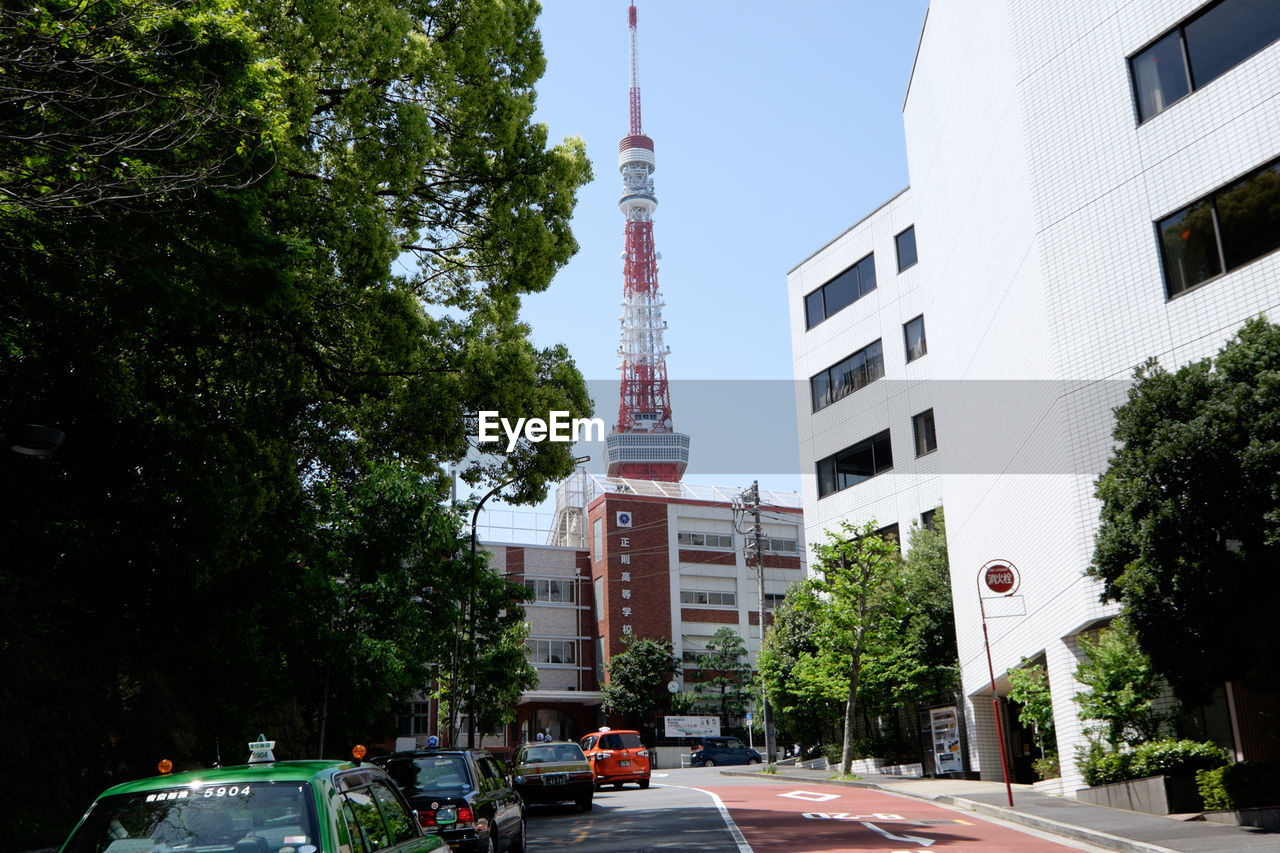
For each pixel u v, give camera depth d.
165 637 20.64
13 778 15.84
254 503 18.44
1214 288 17.05
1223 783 14.69
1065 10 20.25
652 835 16.34
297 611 19.47
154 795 5.71
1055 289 19.77
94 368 15.89
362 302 19.59
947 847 13.70
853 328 40.94
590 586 79.38
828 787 28.97
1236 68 17.06
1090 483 18.64
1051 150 20.25
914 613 33.31
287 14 18.41
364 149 19.05
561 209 23.81
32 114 10.66
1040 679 22.23
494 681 33.31
